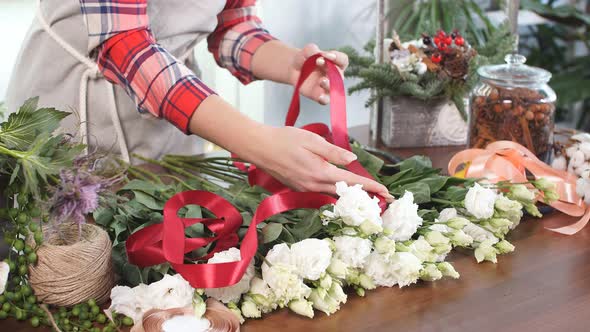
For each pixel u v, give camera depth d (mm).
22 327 827
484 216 976
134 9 1077
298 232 933
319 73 1287
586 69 3170
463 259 1015
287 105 2057
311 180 958
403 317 855
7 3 1873
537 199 1173
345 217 864
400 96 1515
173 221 898
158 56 1063
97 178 752
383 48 1544
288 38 1966
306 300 845
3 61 1899
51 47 1330
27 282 859
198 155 1414
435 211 1016
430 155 1506
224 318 804
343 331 823
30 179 759
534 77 1291
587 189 1139
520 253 1037
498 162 1176
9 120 840
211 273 815
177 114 1043
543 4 2992
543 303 892
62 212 723
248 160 1009
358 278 889
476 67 1480
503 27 1599
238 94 2047
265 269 835
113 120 1367
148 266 888
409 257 876
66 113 870
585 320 854
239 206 1069
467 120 1549
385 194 942
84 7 1068
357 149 1152
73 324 818
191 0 1325
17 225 825
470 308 878
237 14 1412
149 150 1432
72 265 824
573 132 1392
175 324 789
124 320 820
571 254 1036
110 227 982
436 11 1588
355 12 2055
